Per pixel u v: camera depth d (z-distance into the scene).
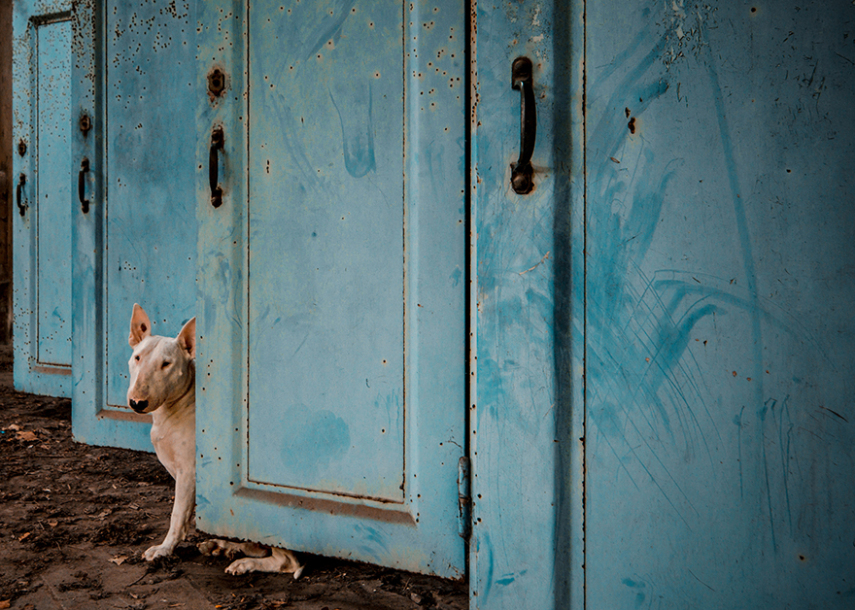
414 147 1.88
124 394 3.76
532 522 1.68
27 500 2.94
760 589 1.48
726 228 1.50
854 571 1.40
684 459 1.54
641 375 1.57
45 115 5.07
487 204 1.72
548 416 1.66
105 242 3.79
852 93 1.40
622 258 1.59
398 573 2.29
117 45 3.71
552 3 1.64
